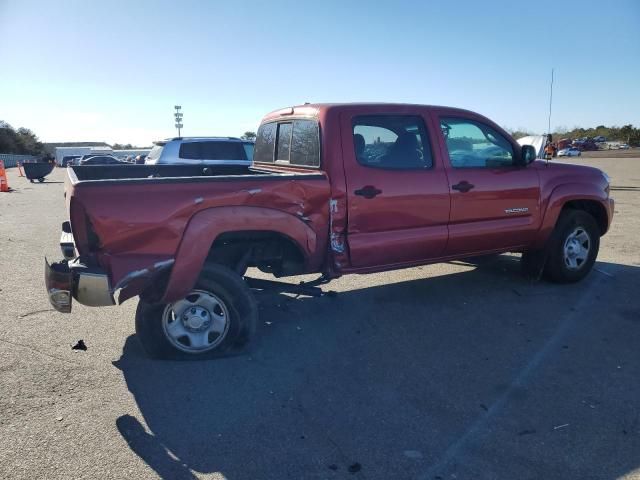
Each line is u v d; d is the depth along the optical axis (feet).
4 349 14.93
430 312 17.93
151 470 9.52
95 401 12.00
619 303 18.49
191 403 11.93
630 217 37.24
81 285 12.29
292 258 15.69
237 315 14.23
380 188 15.99
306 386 12.71
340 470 9.52
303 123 16.85
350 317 17.53
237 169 21.17
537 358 14.16
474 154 18.35
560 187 19.80
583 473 9.37
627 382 12.75
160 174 19.85
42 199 60.54
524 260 21.35
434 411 11.53
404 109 16.98
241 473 9.45
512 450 10.06
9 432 10.68
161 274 13.16
